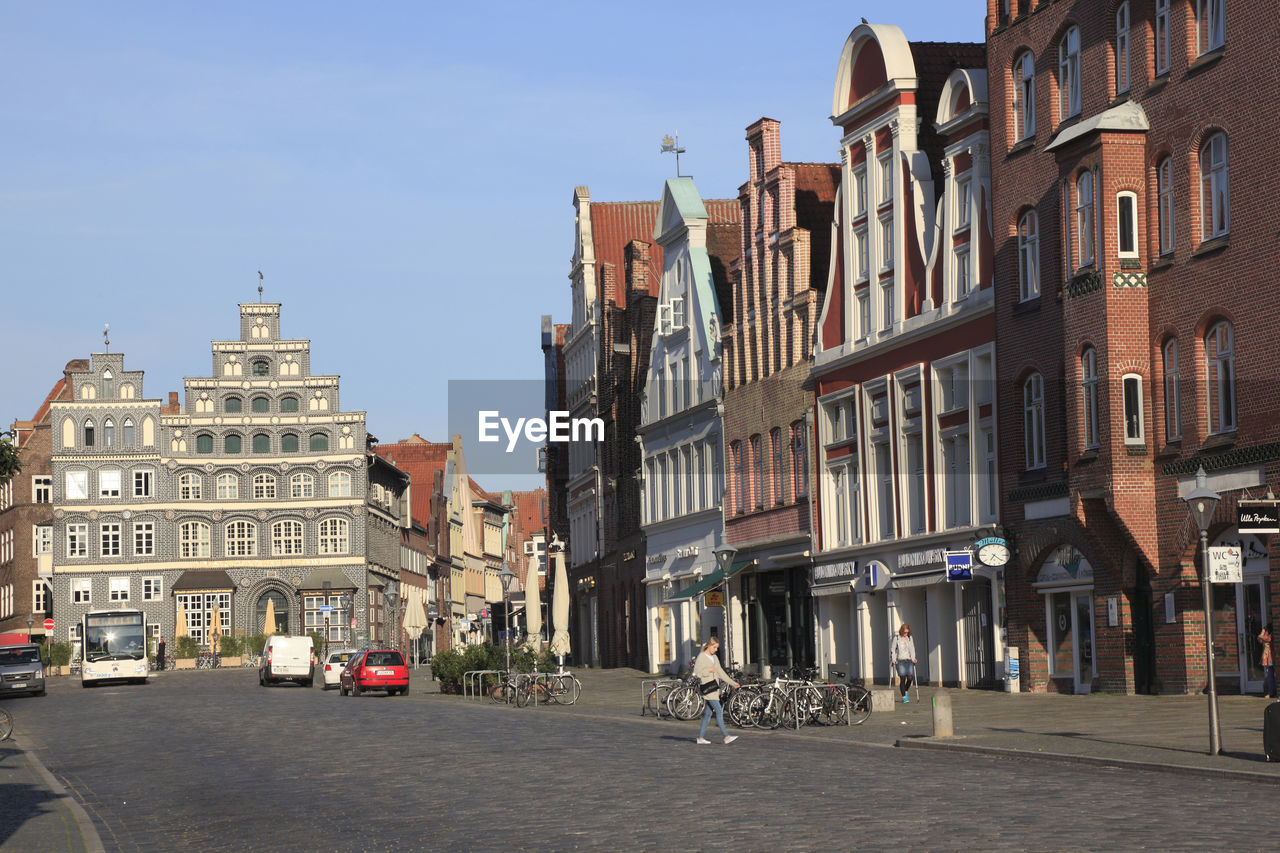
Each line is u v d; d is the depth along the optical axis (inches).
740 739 1214.9
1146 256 1455.5
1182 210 1414.9
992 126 1691.7
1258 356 1326.3
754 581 2338.8
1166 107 1432.1
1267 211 1314.0
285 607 4436.5
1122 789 764.6
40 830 765.3
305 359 4478.3
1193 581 1409.9
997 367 1684.3
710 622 2527.1
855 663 2032.5
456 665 2214.6
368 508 4530.0
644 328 2888.8
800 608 2207.2
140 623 3277.6
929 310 1828.2
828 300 2089.1
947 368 1806.1
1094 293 1465.3
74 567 4367.6
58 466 4387.3
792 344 2196.1
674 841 636.7
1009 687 1653.5
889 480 1952.5
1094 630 1533.0
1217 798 716.7
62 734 1557.6
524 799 815.7
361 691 2250.2
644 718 1523.1
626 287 3006.9
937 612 1833.2
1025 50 1648.6
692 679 1509.6
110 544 4387.3
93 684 3253.0
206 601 4397.1
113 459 4402.1
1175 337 1425.9
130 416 4414.4
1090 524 1492.4
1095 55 1528.1
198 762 1153.4
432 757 1098.7
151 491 4404.5
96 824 803.4
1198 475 935.0
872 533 1971.0
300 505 4451.3
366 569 4471.0
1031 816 668.1
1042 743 1021.2
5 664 2674.7
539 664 2134.6
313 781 968.3
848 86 2026.3
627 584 3019.2
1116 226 1450.5
